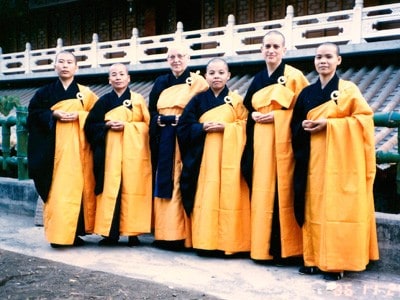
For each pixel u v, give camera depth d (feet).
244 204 13.19
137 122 14.35
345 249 11.07
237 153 13.02
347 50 25.17
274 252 12.46
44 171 14.06
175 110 13.96
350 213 11.04
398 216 12.23
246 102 13.23
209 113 13.32
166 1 44.27
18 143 19.84
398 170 12.60
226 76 13.44
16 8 53.31
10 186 19.84
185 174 13.43
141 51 37.29
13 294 9.84
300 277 11.66
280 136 12.46
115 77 14.21
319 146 11.58
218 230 13.12
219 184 13.14
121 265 12.59
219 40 32.22
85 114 14.34
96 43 40.47
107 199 13.97
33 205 19.06
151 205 14.38
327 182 11.27
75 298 9.61
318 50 11.65
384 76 23.11
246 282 11.24
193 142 13.33
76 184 14.19
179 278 11.51
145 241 15.31
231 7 39.52
